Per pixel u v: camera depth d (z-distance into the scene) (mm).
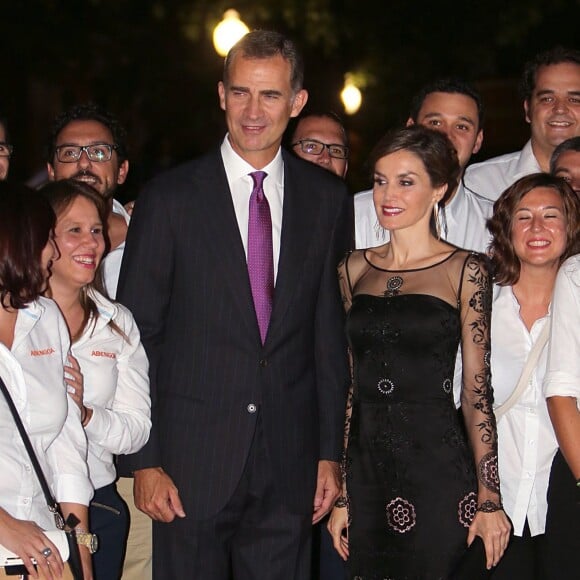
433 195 6055
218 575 6219
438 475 5906
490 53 18984
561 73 7664
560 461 5961
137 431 5855
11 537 4766
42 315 5109
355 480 6105
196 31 19609
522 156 7996
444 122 7102
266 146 5988
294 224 6148
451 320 5895
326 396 6312
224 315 6000
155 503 6039
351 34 18875
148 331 6059
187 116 21000
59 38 20250
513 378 6180
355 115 19375
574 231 6105
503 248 6203
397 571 5992
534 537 6176
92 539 5105
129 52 20641
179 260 6020
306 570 6312
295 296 6094
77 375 5402
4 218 4871
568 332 5676
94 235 5688
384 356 5965
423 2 18875
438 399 5926
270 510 6180
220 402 6031
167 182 6070
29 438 4941
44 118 22078
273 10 19266
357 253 6305
